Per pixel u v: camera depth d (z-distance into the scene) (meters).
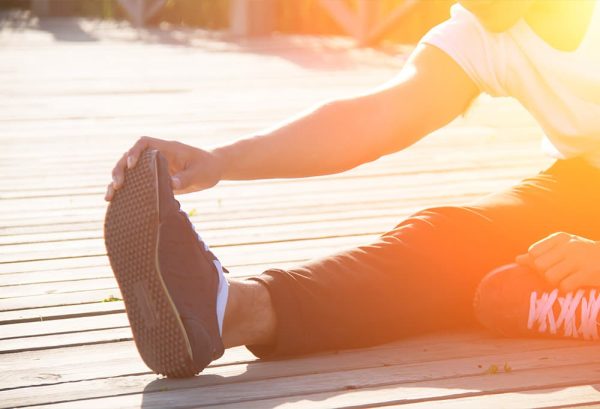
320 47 10.23
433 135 5.86
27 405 2.24
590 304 2.56
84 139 5.62
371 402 2.25
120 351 2.60
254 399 2.27
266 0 11.18
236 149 2.44
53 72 8.20
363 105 2.64
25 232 3.79
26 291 3.08
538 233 2.69
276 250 3.57
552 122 2.67
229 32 11.51
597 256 2.56
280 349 2.46
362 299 2.51
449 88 2.71
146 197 2.18
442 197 4.44
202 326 2.25
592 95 2.54
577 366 2.47
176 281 2.21
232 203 4.26
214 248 3.58
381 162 5.13
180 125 6.10
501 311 2.60
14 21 12.76
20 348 2.61
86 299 3.00
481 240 2.64
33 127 5.95
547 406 2.24
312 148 2.55
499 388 2.34
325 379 2.38
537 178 2.82
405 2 9.77
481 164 5.13
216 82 7.84
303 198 4.38
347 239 3.73
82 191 4.46
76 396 2.29
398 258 2.56
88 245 3.62
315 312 2.46
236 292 2.38
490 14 2.50
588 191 2.75
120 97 7.07
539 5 2.53
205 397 2.27
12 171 4.83
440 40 2.71
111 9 13.11
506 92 2.72
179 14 12.55
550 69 2.56
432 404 2.25
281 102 6.97
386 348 2.58
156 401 2.25
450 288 2.60
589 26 2.49
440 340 2.64
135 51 9.72
